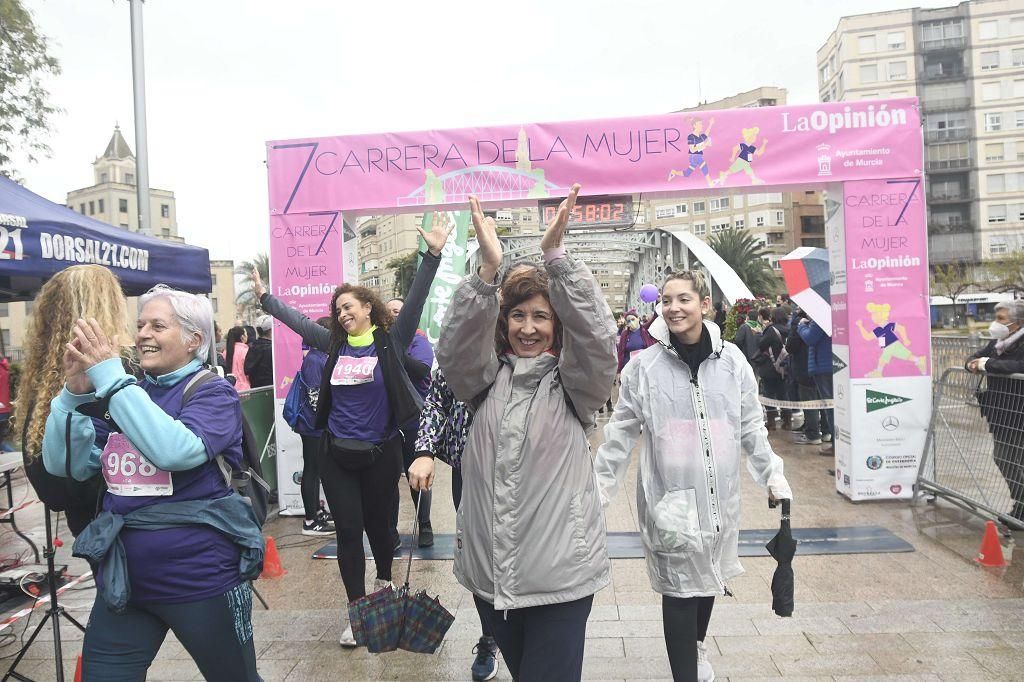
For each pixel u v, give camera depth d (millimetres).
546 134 6660
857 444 6469
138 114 8719
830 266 6914
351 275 7230
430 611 2656
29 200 4910
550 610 2289
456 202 6730
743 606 4180
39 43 11984
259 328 9125
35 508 7289
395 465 4047
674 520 2934
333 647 3855
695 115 6547
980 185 74000
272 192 6922
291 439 6848
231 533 2277
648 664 3520
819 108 6457
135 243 5707
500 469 2320
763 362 10852
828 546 5227
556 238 2234
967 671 3318
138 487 2215
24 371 2535
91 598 4734
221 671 2309
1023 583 4387
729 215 91438
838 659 3480
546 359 2461
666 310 3086
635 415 3170
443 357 2369
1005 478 5465
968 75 74375
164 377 2318
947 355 7121
